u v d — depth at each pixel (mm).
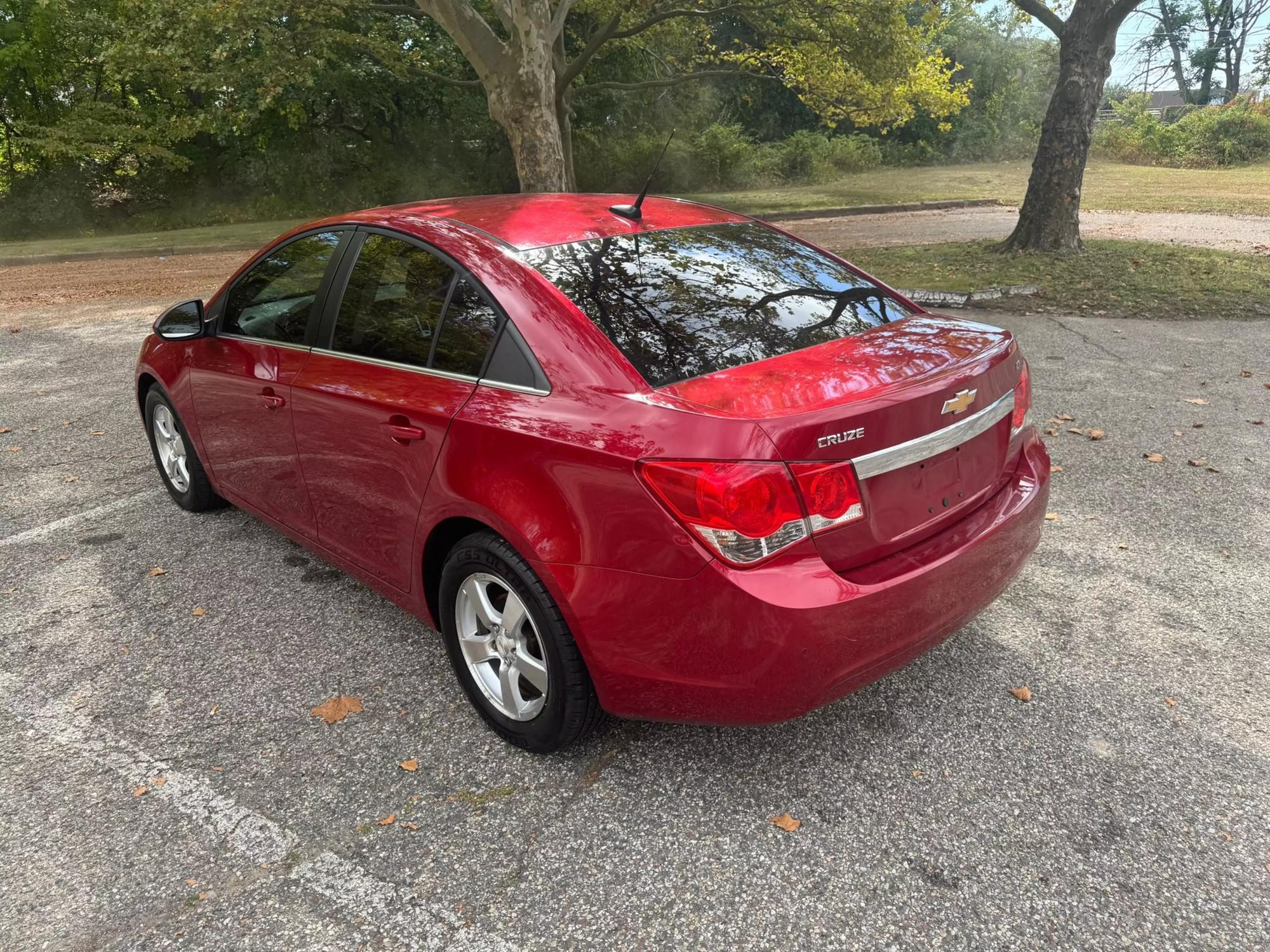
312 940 2064
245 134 25156
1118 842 2291
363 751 2734
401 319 2908
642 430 2182
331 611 3578
